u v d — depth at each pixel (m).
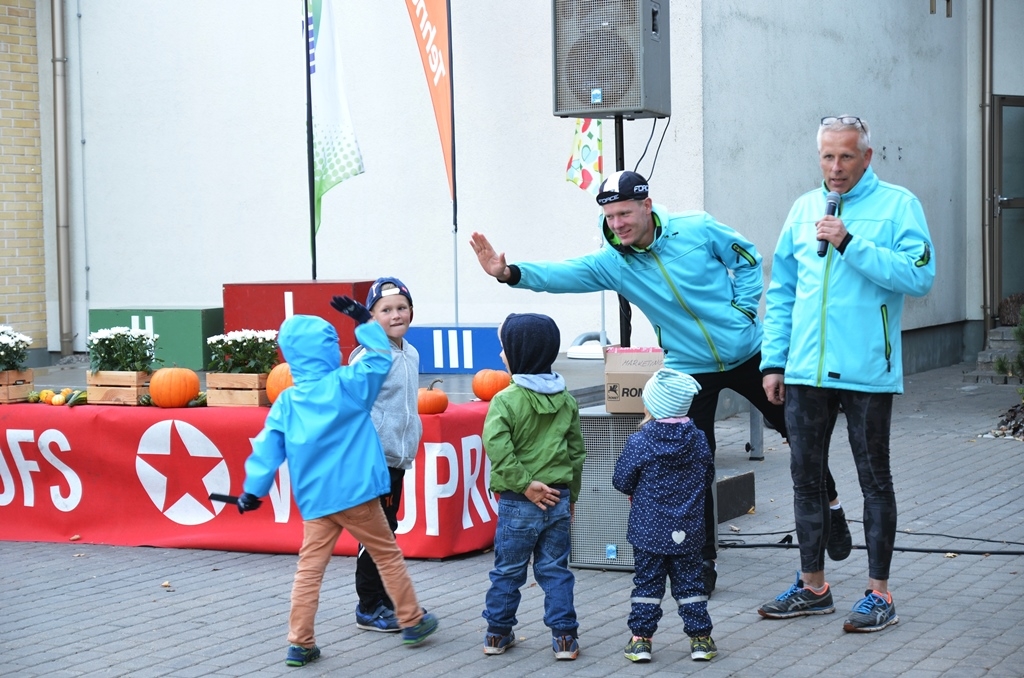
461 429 6.20
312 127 10.02
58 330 13.05
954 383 12.46
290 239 11.87
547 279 5.16
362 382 4.68
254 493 4.64
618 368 5.71
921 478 7.82
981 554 5.91
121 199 12.67
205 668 4.58
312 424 4.60
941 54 13.70
